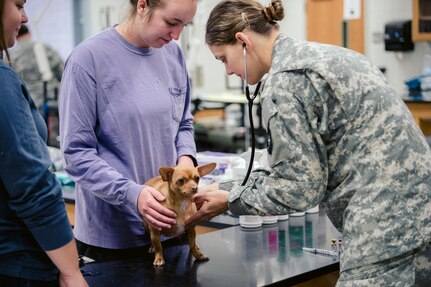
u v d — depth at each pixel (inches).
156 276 71.4
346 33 218.8
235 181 79.7
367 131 63.6
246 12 67.9
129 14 79.9
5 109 52.7
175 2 73.6
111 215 81.4
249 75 70.3
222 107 268.2
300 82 63.6
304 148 63.5
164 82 84.3
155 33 76.2
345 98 63.3
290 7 301.1
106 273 72.7
